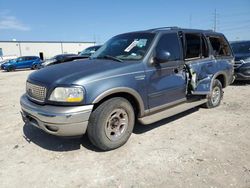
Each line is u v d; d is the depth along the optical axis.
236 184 2.83
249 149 3.70
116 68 3.66
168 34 4.55
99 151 3.71
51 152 3.71
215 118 5.19
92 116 3.46
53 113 3.22
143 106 4.01
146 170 3.16
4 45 50.44
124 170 3.17
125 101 3.73
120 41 4.71
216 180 2.91
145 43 4.27
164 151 3.67
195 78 4.98
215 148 3.75
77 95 3.25
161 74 4.25
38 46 54.84
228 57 6.27
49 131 3.39
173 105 4.73
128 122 3.85
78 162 3.40
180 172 3.10
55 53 57.50
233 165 3.24
